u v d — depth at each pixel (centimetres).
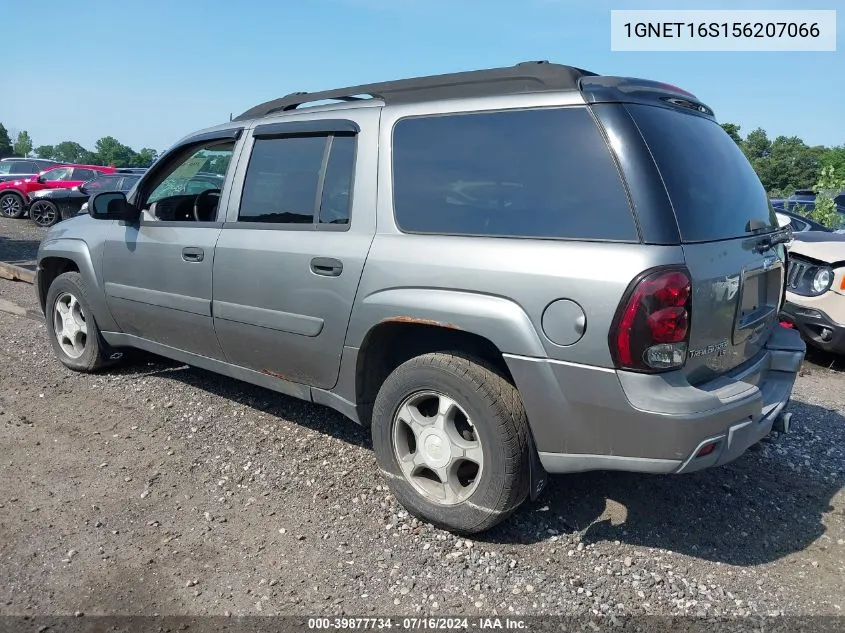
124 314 489
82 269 509
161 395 494
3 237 1512
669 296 261
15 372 541
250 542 317
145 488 363
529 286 284
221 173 434
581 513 348
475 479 314
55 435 427
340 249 348
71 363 543
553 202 289
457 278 304
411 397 328
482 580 294
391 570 299
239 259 396
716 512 356
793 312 627
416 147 335
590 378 274
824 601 287
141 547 311
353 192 352
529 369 287
